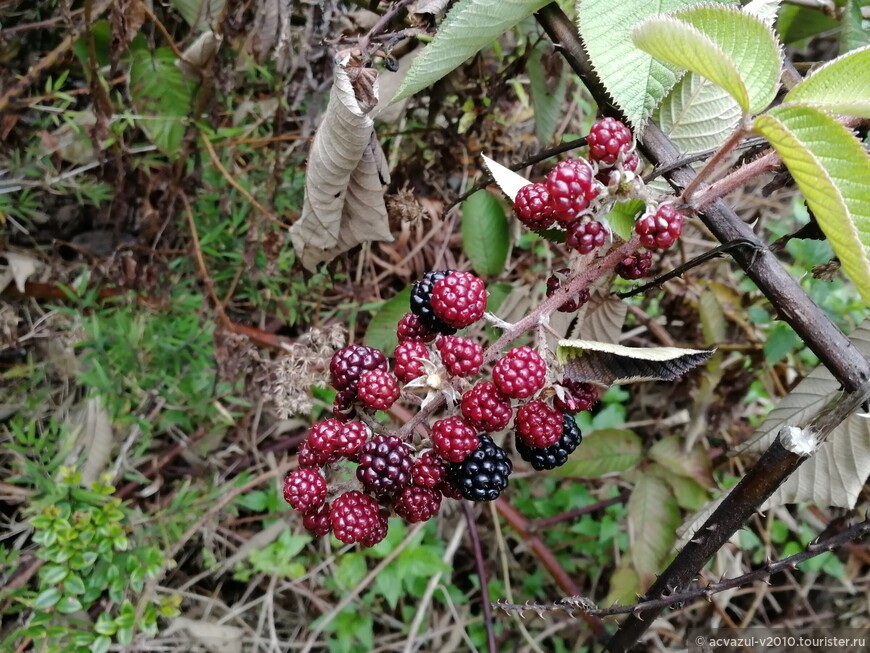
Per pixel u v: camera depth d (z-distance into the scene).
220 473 0.49
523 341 0.40
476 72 0.38
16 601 0.39
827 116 0.16
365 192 0.30
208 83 0.37
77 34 0.35
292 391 0.31
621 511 0.51
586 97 0.55
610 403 0.52
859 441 0.27
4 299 0.45
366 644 0.45
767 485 0.21
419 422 0.20
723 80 0.17
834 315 0.42
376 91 0.26
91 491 0.38
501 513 0.46
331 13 0.33
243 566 0.46
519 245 0.52
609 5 0.22
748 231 0.21
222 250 0.45
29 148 0.41
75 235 0.48
